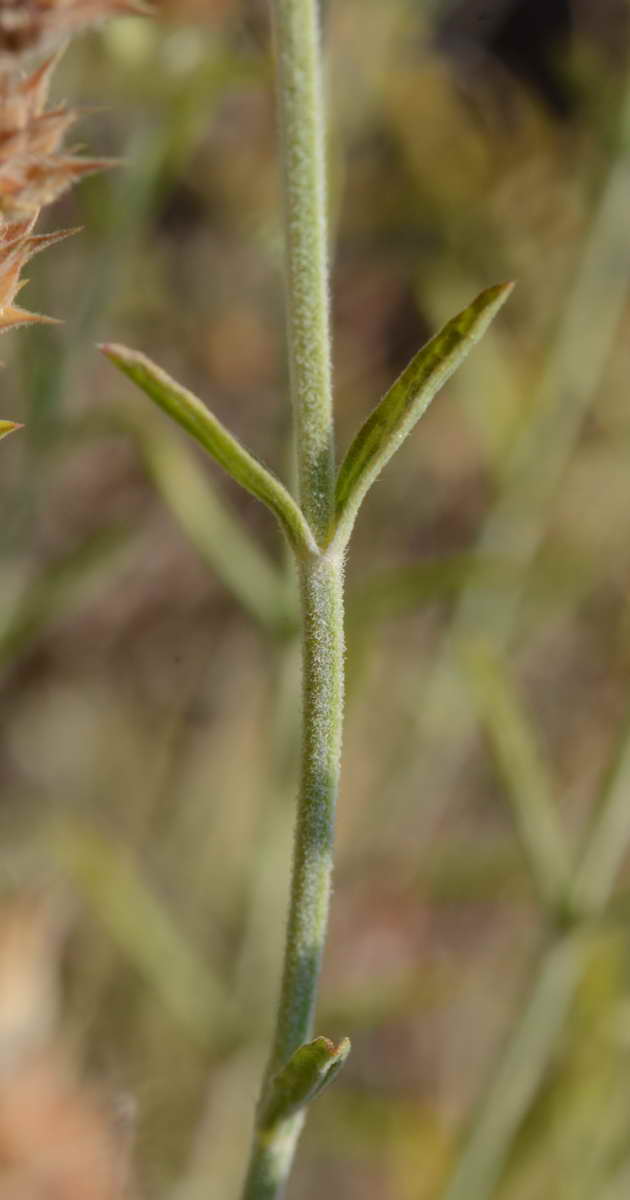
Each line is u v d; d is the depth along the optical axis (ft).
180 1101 1.04
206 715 1.39
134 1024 1.07
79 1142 0.62
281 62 0.44
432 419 1.30
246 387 1.34
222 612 1.42
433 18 1.16
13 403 1.13
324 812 0.45
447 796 1.29
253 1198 0.46
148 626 1.42
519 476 1.01
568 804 1.31
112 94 0.81
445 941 1.26
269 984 0.90
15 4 0.41
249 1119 0.92
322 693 0.45
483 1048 1.22
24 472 0.87
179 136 0.85
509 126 1.25
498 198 1.22
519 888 0.96
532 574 1.01
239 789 1.26
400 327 1.40
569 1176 0.89
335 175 0.82
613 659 1.29
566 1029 0.87
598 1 1.22
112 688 1.41
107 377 1.25
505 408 1.02
